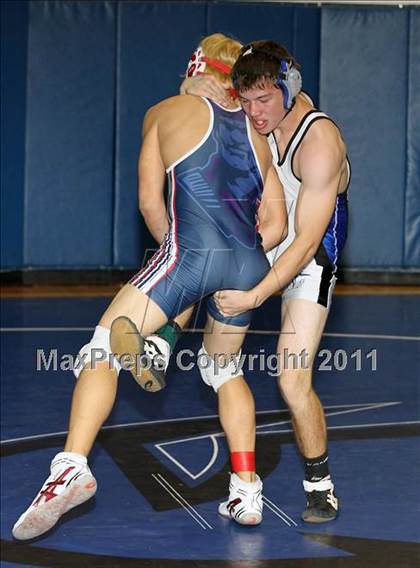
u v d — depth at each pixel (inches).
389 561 183.3
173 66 489.7
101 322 185.9
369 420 277.7
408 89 488.4
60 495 173.6
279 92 185.6
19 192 487.5
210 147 188.1
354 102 488.4
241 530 199.6
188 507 212.7
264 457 245.6
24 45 480.1
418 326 403.5
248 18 489.1
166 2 487.5
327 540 194.2
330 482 206.7
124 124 490.9
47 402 292.4
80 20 483.8
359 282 498.9
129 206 495.2
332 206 192.7
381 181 492.7
